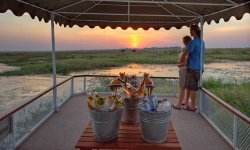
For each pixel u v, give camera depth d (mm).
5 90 11383
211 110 4406
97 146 2145
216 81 10750
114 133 2246
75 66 26250
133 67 28734
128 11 5059
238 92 7727
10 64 36906
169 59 37094
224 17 3877
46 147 3326
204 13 4605
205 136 3803
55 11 4789
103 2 4465
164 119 2158
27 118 3770
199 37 4828
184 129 4098
